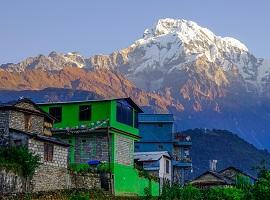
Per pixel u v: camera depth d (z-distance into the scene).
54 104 86.56
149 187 89.31
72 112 85.69
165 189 76.69
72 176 71.88
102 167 79.94
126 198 72.75
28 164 63.72
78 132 84.06
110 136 84.25
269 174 48.09
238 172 110.00
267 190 47.00
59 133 84.88
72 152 84.12
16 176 61.81
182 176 129.00
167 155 107.38
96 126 83.75
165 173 106.12
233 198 61.97
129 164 88.50
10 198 57.28
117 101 85.81
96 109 84.69
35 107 74.81
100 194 71.81
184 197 73.81
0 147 66.50
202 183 96.19
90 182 75.25
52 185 68.06
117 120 85.31
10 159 63.47
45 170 67.12
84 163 83.44
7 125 69.19
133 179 86.81
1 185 59.59
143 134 130.00
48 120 78.00
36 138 67.81
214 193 68.75
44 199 60.97
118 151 85.00
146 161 103.50
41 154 68.31
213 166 130.38
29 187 63.84
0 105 70.19
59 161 71.06
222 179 97.19
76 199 59.09
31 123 73.62
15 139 68.00
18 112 71.19
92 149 83.62
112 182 79.19
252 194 50.25
